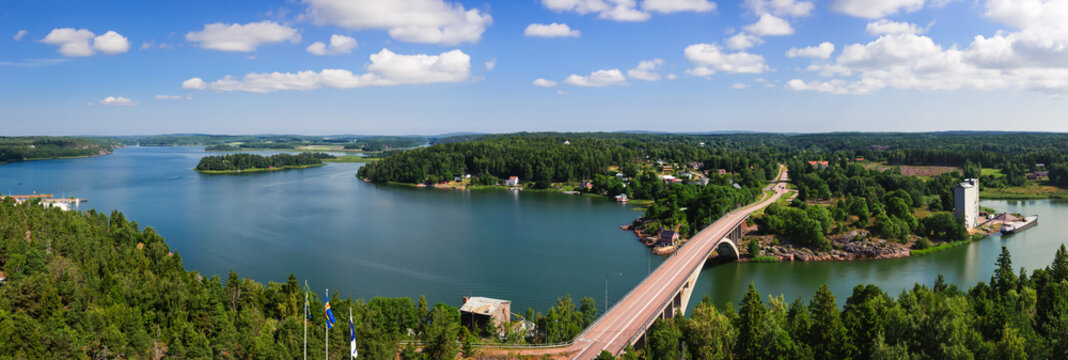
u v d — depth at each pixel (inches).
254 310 4227.4
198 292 4254.4
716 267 7628.0
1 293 3752.5
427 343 3772.1
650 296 5157.5
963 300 4338.1
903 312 4057.6
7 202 6742.1
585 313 5216.5
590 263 7593.5
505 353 3964.1
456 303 5890.8
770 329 3806.6
